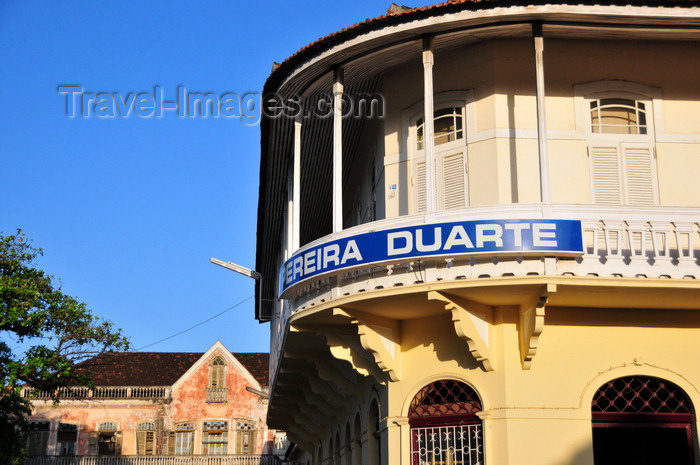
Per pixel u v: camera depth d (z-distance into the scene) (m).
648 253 12.88
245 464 60.81
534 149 14.70
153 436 61.28
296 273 14.98
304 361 19.22
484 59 15.10
